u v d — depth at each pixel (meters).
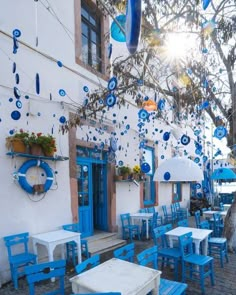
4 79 4.97
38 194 5.42
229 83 6.40
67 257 5.68
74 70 6.51
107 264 3.25
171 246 5.07
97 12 7.52
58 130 5.94
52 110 5.87
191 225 9.76
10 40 5.10
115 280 2.79
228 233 6.45
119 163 8.05
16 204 5.03
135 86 5.73
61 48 6.21
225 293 4.22
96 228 7.73
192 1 4.59
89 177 7.13
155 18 4.99
